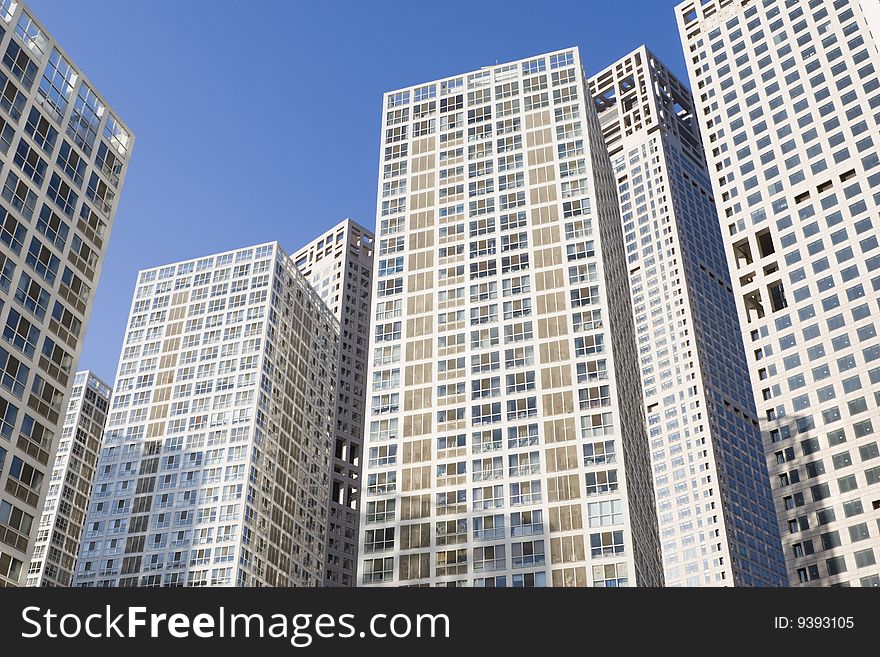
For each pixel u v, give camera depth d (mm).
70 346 86000
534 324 117250
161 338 174125
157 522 150125
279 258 179625
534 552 100000
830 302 134625
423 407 115438
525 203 129250
